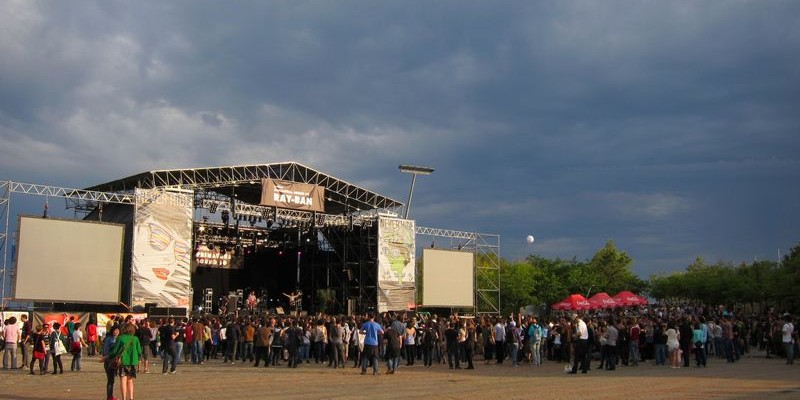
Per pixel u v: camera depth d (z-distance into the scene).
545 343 30.27
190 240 39.56
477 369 25.00
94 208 43.31
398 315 26.23
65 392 17.30
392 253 47.38
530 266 75.00
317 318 29.83
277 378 21.06
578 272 76.81
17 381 20.14
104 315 34.62
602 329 28.41
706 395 16.14
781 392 16.80
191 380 20.44
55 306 37.47
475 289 51.75
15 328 24.31
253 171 45.44
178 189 39.75
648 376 21.62
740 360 29.78
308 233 53.28
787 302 55.47
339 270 52.12
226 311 45.66
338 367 25.78
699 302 80.69
